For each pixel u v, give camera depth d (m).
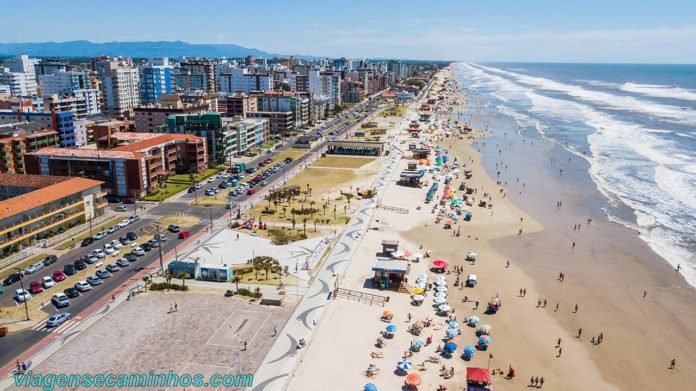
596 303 103.44
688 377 80.56
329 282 110.88
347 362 82.00
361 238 137.88
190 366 79.94
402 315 97.44
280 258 123.00
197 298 102.69
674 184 188.88
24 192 144.50
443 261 119.25
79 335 88.50
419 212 162.25
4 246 118.25
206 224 147.12
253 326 92.12
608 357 85.31
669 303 103.88
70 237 134.62
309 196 178.12
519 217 156.12
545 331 92.69
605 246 133.00
